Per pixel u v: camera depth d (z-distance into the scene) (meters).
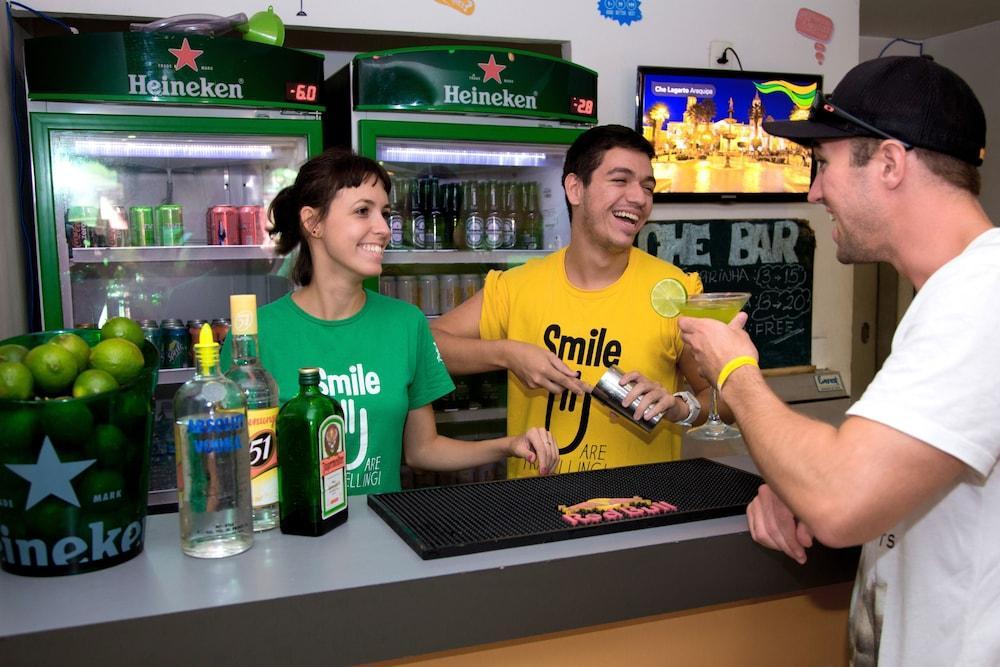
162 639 0.91
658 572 1.13
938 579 1.02
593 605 1.09
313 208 1.65
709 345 1.16
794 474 0.98
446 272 3.31
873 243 1.11
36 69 2.46
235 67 2.59
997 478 0.97
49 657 0.87
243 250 2.78
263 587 0.97
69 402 0.97
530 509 1.24
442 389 1.85
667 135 3.48
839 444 0.96
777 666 1.41
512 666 1.19
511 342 1.97
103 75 2.47
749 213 3.75
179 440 1.08
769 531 1.17
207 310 3.15
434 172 3.23
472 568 1.03
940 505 1.02
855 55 3.84
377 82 2.77
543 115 2.95
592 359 2.06
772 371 3.75
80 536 1.01
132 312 3.06
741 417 1.09
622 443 2.03
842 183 1.10
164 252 2.68
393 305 1.82
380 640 0.99
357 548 1.11
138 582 0.99
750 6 3.63
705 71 3.49
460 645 1.03
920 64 1.05
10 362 0.99
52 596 0.96
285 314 1.75
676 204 3.61
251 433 1.16
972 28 4.69
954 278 0.95
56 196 2.55
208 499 1.08
